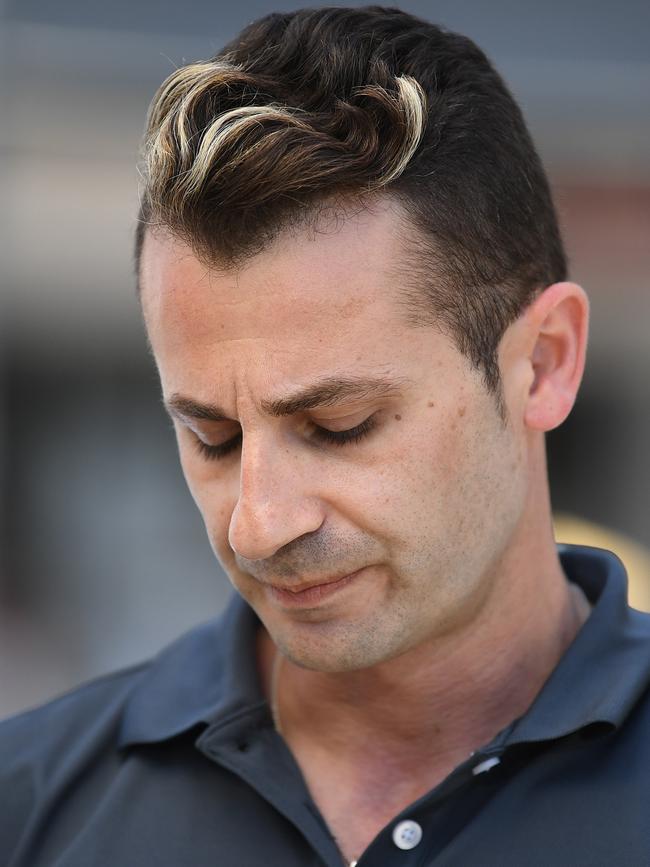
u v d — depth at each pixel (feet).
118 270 54.90
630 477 58.23
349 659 15.24
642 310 53.31
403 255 14.35
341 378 14.03
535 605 16.70
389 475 14.57
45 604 58.59
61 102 51.93
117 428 58.90
